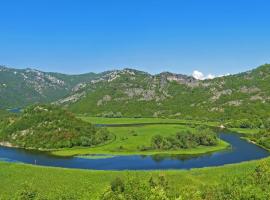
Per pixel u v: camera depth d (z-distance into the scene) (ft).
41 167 652.48
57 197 452.76
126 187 371.35
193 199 384.06
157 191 338.34
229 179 509.35
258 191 401.08
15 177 577.84
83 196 449.89
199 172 609.83
